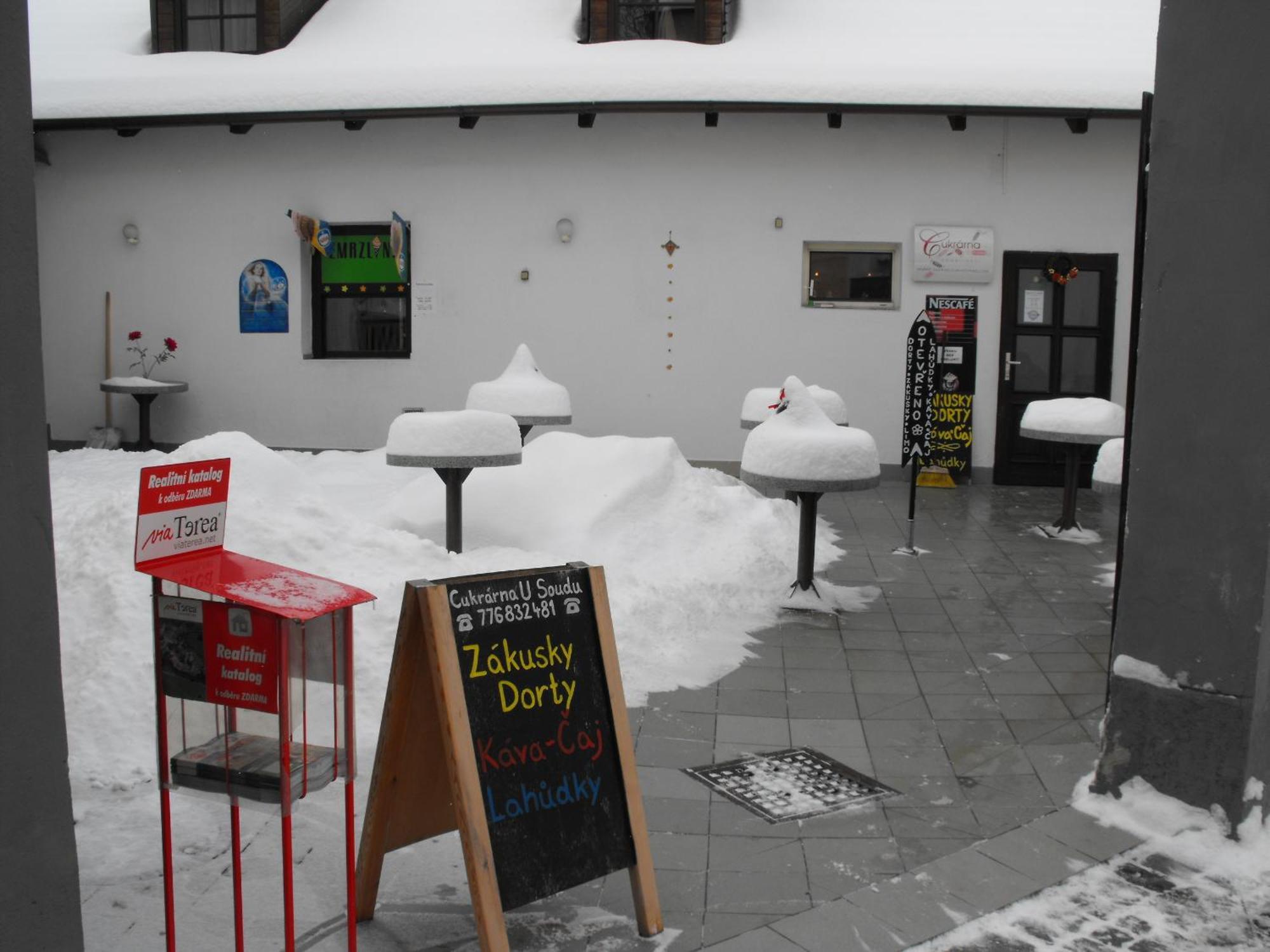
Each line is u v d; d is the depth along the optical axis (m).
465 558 6.07
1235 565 3.75
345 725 2.86
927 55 11.51
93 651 4.62
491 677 2.99
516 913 3.31
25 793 2.13
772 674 5.60
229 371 12.33
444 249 11.88
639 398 11.80
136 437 12.55
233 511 5.56
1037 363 11.41
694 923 3.28
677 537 7.58
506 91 11.01
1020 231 11.25
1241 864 3.66
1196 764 3.89
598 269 11.70
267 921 3.19
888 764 4.52
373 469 10.72
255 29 12.81
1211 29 3.71
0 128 2.06
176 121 11.45
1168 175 3.83
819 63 11.09
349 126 11.64
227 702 2.69
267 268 12.15
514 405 9.20
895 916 3.32
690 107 10.75
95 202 12.32
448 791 3.27
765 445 6.55
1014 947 3.16
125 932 3.10
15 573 2.11
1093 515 9.89
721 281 11.57
